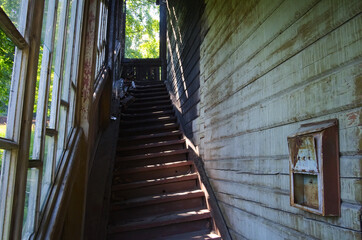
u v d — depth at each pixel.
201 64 3.40
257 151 1.83
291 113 1.43
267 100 1.71
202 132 3.28
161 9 7.92
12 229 0.93
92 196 2.61
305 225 1.29
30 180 1.14
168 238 2.42
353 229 1.00
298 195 1.30
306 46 1.33
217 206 2.60
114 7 4.14
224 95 2.53
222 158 2.55
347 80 1.07
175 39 5.77
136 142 4.14
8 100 0.94
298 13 1.40
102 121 4.05
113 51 4.09
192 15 4.03
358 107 1.02
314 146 1.14
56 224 1.31
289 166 1.36
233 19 2.33
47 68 1.26
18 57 0.97
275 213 1.58
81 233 1.89
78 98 2.01
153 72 7.85
